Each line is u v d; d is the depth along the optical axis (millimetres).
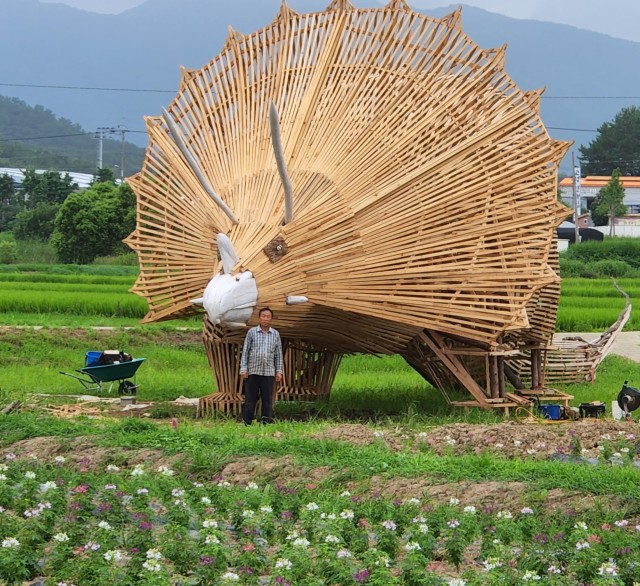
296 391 18484
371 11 17438
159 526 10188
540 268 16203
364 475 11398
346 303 15516
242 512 9742
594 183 125938
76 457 12719
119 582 8125
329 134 16406
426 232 15859
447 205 15977
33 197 102250
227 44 18250
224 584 8031
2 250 70375
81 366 23953
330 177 15867
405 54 17000
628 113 137750
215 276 15414
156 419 17000
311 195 15758
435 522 9570
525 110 16703
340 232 15531
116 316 33438
